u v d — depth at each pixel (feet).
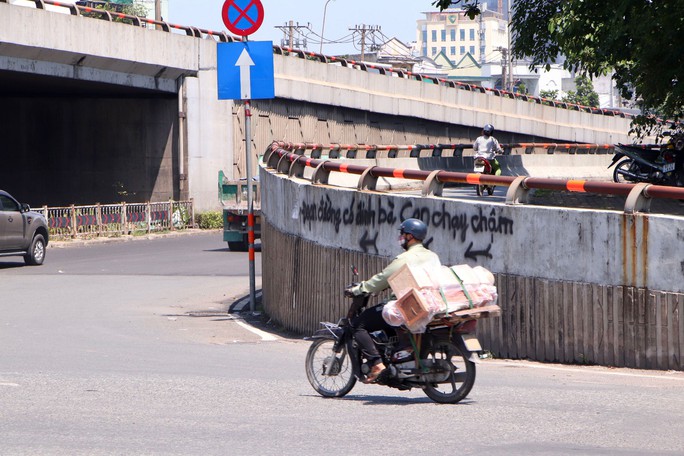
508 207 67.56
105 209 218.79
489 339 68.69
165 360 68.39
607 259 61.31
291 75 270.87
